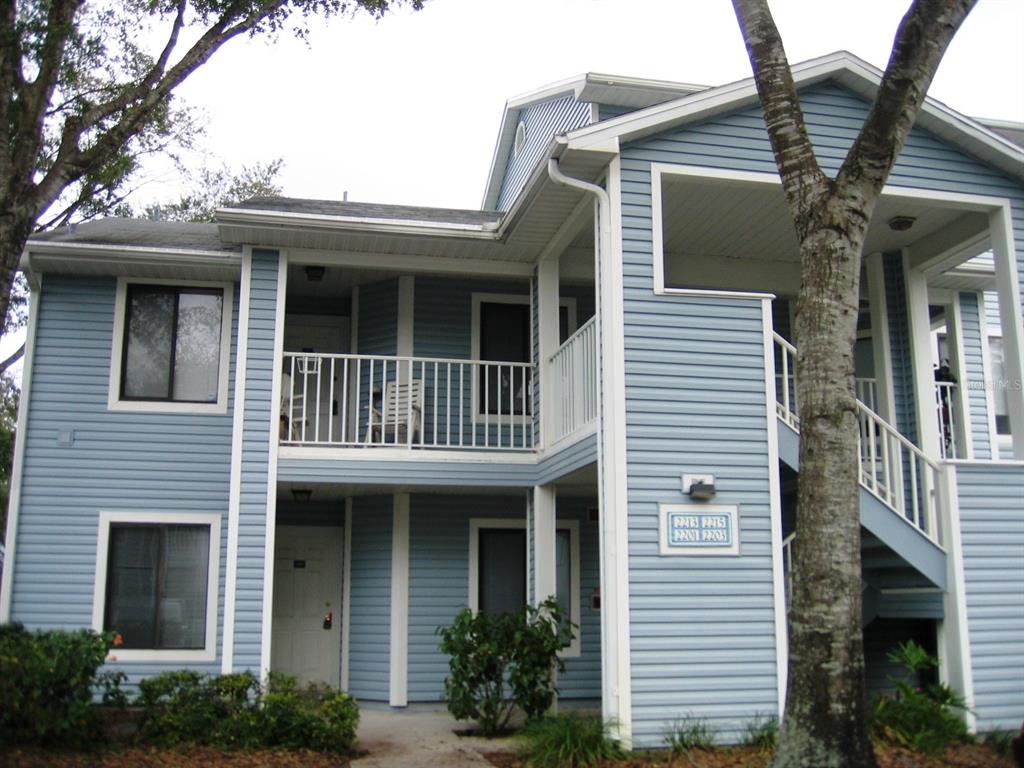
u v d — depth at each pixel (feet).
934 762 26.91
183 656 39.19
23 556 38.86
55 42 30.73
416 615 41.96
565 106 48.03
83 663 29.07
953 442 42.78
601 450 30.81
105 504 39.68
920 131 34.53
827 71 33.24
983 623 31.50
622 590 29.19
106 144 31.37
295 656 43.78
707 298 31.55
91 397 40.32
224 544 40.24
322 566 44.78
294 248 38.60
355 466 37.88
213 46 33.04
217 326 41.86
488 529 43.62
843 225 24.12
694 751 27.84
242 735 30.53
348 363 42.83
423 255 39.70
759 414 31.22
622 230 31.32
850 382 23.65
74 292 40.96
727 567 30.09
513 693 35.01
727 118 32.86
